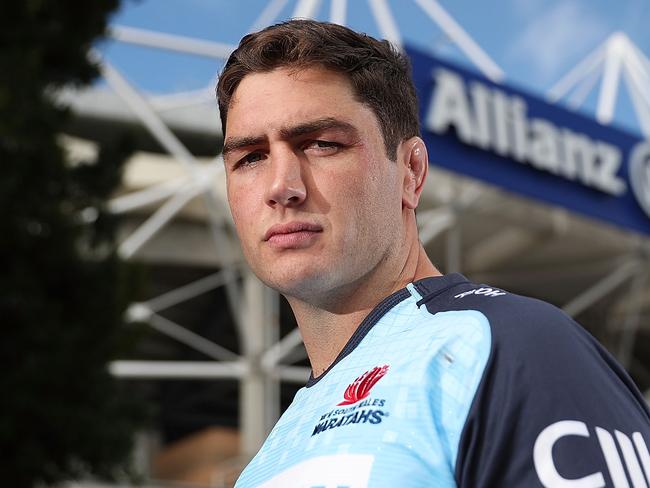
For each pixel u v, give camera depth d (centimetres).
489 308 155
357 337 178
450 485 141
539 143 2114
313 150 178
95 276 1089
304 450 162
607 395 140
